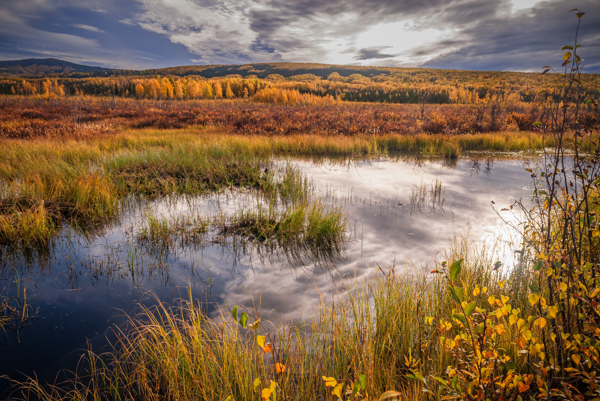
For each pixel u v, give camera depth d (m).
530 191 8.00
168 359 2.38
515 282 3.19
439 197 7.53
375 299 3.10
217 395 2.19
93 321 3.20
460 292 1.51
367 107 53.09
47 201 6.27
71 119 24.72
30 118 24.52
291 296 3.58
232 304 3.43
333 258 4.55
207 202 7.21
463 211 6.52
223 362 2.40
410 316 2.83
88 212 6.20
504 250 4.53
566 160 10.68
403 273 3.97
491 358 1.53
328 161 12.60
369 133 19.70
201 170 9.28
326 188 8.35
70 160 9.88
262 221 5.86
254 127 20.53
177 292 3.70
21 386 2.42
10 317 3.25
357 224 5.85
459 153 14.30
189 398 2.22
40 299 3.56
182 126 23.78
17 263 4.40
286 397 2.09
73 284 3.87
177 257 4.60
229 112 32.75
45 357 2.73
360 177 9.73
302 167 11.29
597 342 1.49
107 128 18.52
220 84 112.94
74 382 2.45
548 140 15.65
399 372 2.40
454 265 1.40
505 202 7.08
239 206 6.91
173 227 5.54
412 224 5.82
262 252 4.77
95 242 5.12
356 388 1.20
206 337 2.67
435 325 2.60
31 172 7.74
